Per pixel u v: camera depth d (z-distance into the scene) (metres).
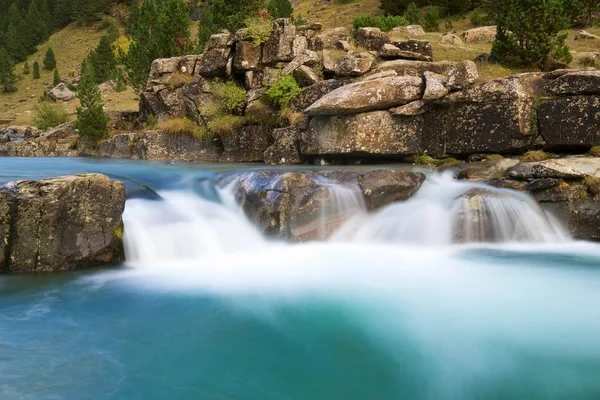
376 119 14.21
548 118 12.68
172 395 5.08
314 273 8.91
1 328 6.53
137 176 13.55
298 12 56.84
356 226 10.81
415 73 16.20
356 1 55.25
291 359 5.86
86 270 8.80
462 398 5.11
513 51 17.53
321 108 13.79
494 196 10.75
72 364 5.65
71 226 8.70
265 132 16.98
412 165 14.24
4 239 8.35
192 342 6.26
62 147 23.08
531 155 12.24
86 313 7.06
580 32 25.78
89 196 8.84
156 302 7.49
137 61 28.66
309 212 10.53
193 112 18.89
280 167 14.39
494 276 8.62
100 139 22.06
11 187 8.43
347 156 14.98
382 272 8.93
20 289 7.89
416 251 10.28
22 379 5.29
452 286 8.18
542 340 6.30
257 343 6.25
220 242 10.38
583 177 10.45
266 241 10.60
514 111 12.77
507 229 10.62
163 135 19.02
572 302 7.43
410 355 5.98
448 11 42.75
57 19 92.25
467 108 13.62
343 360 5.88
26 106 58.75
